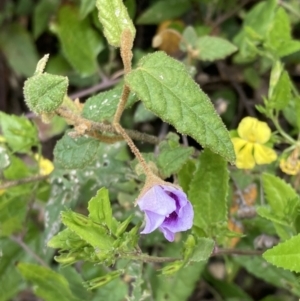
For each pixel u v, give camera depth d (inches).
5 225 11.8
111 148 10.7
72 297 10.9
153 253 11.7
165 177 9.4
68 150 9.2
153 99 7.6
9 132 11.2
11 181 10.8
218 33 14.2
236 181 11.2
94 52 13.5
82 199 11.5
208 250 8.8
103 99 9.1
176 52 13.9
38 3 14.9
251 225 10.9
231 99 14.2
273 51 11.4
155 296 11.0
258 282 14.2
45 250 10.9
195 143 13.0
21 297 15.1
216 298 13.6
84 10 12.5
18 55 15.1
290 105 11.1
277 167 11.6
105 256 8.1
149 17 13.6
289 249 8.1
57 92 7.6
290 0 13.6
